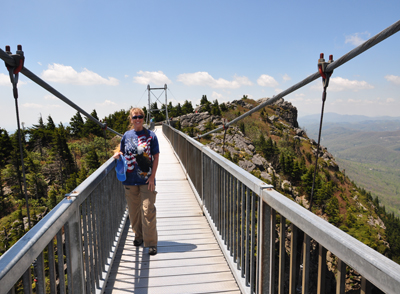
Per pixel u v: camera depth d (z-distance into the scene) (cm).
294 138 10238
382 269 82
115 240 334
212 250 337
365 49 199
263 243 192
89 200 223
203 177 470
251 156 6253
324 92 231
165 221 436
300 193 6394
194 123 7956
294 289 148
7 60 193
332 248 108
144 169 304
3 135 4928
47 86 293
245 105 12119
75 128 7950
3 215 3769
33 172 4653
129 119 311
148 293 254
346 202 6731
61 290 149
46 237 126
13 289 98
